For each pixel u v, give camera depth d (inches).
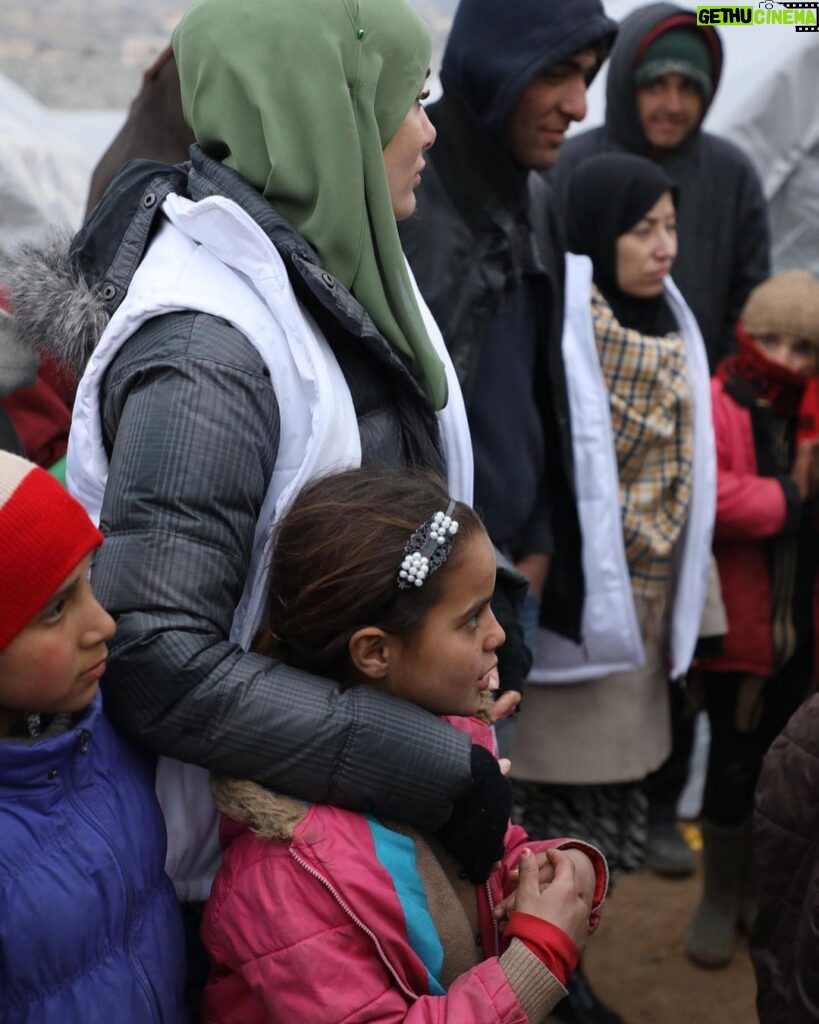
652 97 136.3
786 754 67.1
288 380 55.7
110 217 61.4
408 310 62.8
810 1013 62.7
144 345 55.4
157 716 51.6
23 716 50.5
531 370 98.2
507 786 56.6
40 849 47.8
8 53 534.0
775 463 111.1
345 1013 51.1
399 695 56.1
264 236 55.8
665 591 108.7
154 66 90.4
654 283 106.7
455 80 95.9
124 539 52.1
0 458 47.8
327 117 58.0
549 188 108.3
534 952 54.0
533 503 97.0
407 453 64.0
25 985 47.2
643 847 113.1
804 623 112.0
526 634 99.8
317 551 54.3
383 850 53.4
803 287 109.7
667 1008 113.6
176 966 52.9
